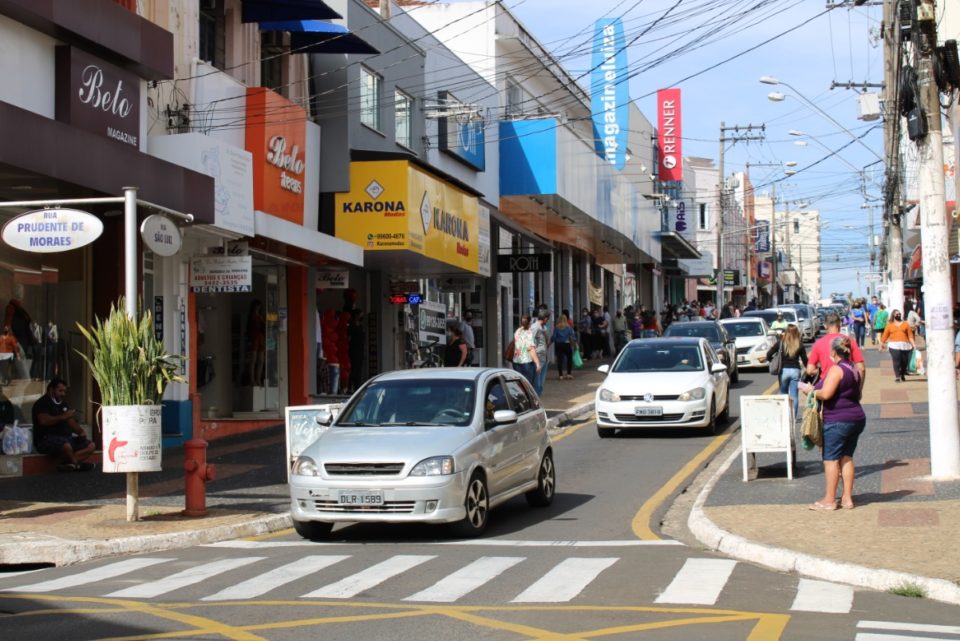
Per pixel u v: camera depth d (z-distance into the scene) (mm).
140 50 17188
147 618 8328
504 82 36125
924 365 32375
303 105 23859
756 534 11086
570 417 25078
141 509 13836
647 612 8305
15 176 14391
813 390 12672
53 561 11352
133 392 12922
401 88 27500
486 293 35812
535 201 34156
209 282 20109
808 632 7664
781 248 130875
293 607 8633
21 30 15070
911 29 14195
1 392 16797
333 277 24531
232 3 21828
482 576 9758
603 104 43625
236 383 23797
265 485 15898
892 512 11945
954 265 37906
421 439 11953
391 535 12438
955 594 8711
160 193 16625
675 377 20953
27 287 17469
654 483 15891
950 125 29188
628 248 48375
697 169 85000
